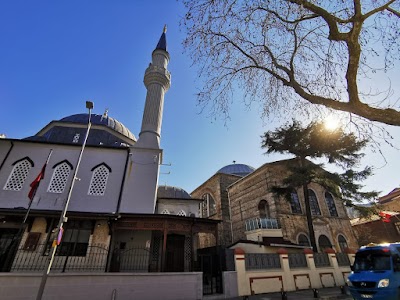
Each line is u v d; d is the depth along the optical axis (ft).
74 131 66.33
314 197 82.74
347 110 18.84
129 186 52.70
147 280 33.32
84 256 41.68
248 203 85.30
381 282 27.30
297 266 46.21
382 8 18.54
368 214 61.77
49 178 50.19
